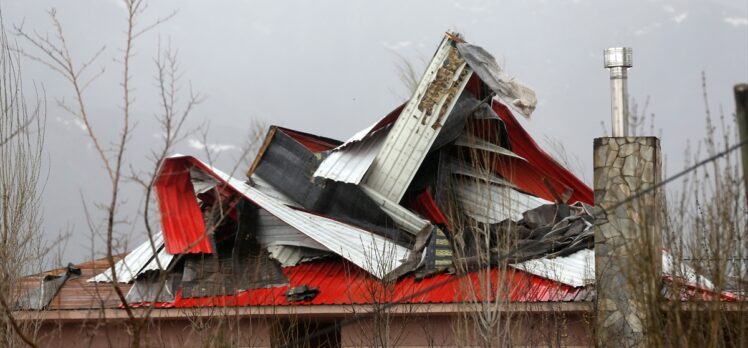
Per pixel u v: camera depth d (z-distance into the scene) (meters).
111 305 28.28
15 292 26.48
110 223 15.49
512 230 29.19
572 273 27.73
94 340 28.05
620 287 25.53
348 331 27.89
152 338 27.72
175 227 29.78
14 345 23.45
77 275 31.12
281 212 31.02
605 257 25.91
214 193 30.94
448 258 28.64
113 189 15.45
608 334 25.48
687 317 19.83
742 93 13.14
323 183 32.41
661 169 26.30
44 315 26.64
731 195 18.50
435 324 27.69
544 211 30.80
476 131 33.00
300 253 30.67
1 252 23.88
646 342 22.80
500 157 32.97
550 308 26.33
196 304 27.77
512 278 25.86
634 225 25.16
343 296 28.25
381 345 25.53
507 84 30.50
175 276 29.36
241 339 27.31
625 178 25.98
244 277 29.33
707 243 19.09
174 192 30.08
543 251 28.77
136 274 29.58
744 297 19.78
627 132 26.28
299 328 30.38
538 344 26.23
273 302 27.03
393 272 28.20
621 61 26.48
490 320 24.41
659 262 20.55
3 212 24.14
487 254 25.81
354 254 29.75
